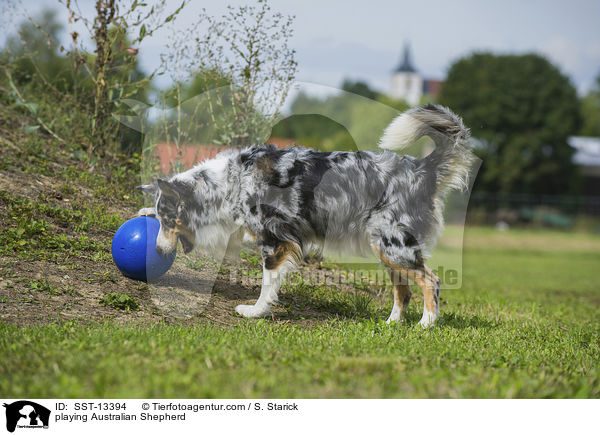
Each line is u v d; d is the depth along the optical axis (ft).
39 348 11.64
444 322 18.35
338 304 19.61
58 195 23.26
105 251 19.89
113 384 9.93
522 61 142.82
